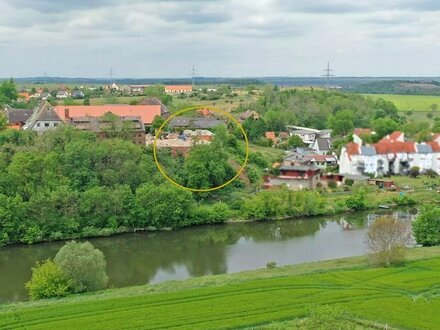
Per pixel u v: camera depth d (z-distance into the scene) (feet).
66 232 510.99
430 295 333.62
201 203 591.78
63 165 559.79
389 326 289.12
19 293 383.04
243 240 508.53
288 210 580.71
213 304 324.19
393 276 366.22
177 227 545.03
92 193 526.57
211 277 380.58
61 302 333.01
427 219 458.50
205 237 518.37
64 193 518.37
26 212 506.48
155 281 403.95
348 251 469.16
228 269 428.97
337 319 245.65
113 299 334.24
